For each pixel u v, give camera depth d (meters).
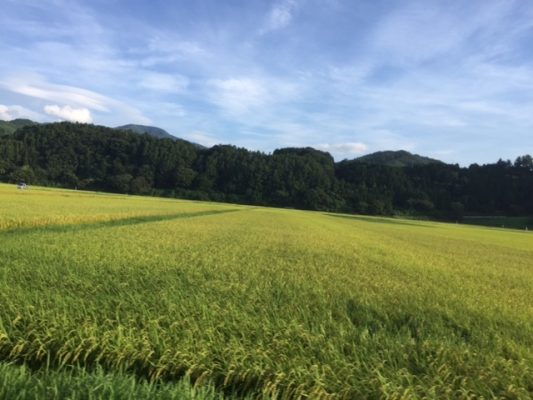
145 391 5.50
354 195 170.88
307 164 181.12
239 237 27.39
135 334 7.58
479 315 10.85
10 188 90.94
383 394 6.29
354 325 9.23
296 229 41.41
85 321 7.88
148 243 20.08
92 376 5.83
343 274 15.44
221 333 7.92
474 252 32.16
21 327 7.79
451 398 6.39
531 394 6.62
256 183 174.38
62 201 56.88
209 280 12.46
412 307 11.08
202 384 6.59
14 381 5.50
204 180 173.25
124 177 160.00
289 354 7.32
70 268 12.67
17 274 11.29
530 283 17.47
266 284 12.45
